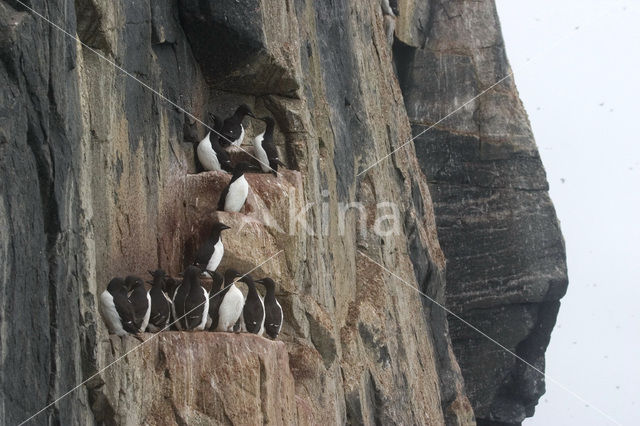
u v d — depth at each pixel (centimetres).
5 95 1516
